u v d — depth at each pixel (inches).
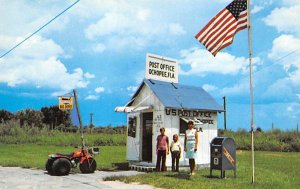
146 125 792.3
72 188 500.4
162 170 699.4
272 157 1275.8
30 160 932.0
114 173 693.9
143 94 790.5
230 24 600.1
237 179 608.7
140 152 780.6
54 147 1528.1
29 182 546.9
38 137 1865.2
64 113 3538.4
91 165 689.6
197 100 801.6
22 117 3398.1
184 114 768.9
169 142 739.4
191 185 533.0
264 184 561.9
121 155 1159.6
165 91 772.6
